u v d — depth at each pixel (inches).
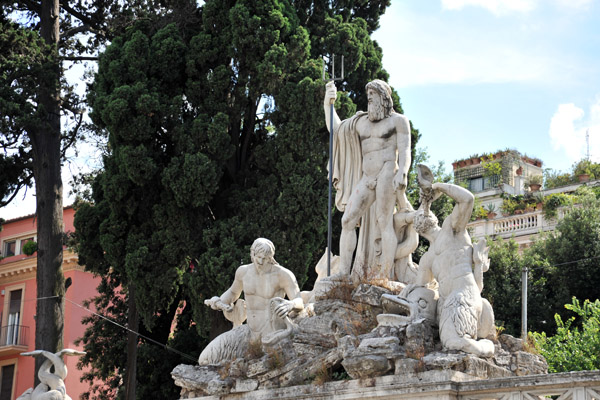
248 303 628.7
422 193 577.6
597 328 888.9
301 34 1064.8
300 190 1019.3
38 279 1095.0
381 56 1196.5
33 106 1089.4
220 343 622.2
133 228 1029.2
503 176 1818.4
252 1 1059.9
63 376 723.4
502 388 482.6
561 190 1679.4
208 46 1056.2
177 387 1131.3
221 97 1053.2
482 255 562.3
